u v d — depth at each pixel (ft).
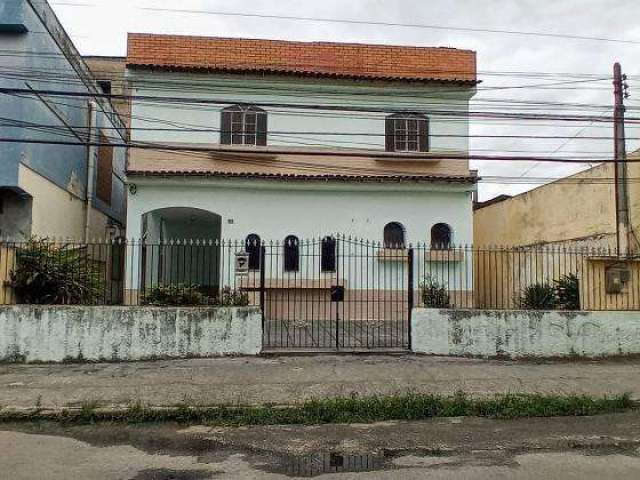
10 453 18.12
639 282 34.83
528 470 16.70
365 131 54.03
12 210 42.63
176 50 51.93
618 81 43.96
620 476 16.16
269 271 50.44
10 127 41.27
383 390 25.52
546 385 26.84
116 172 68.28
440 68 54.75
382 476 16.14
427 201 52.60
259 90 52.95
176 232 61.72
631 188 47.03
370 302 50.39
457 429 21.07
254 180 50.49
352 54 54.13
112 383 25.98
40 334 30.14
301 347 33.53
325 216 51.60
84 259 34.96
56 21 48.42
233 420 21.83
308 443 19.34
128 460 17.54
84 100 55.83
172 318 31.01
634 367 30.68
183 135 52.01
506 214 69.82
